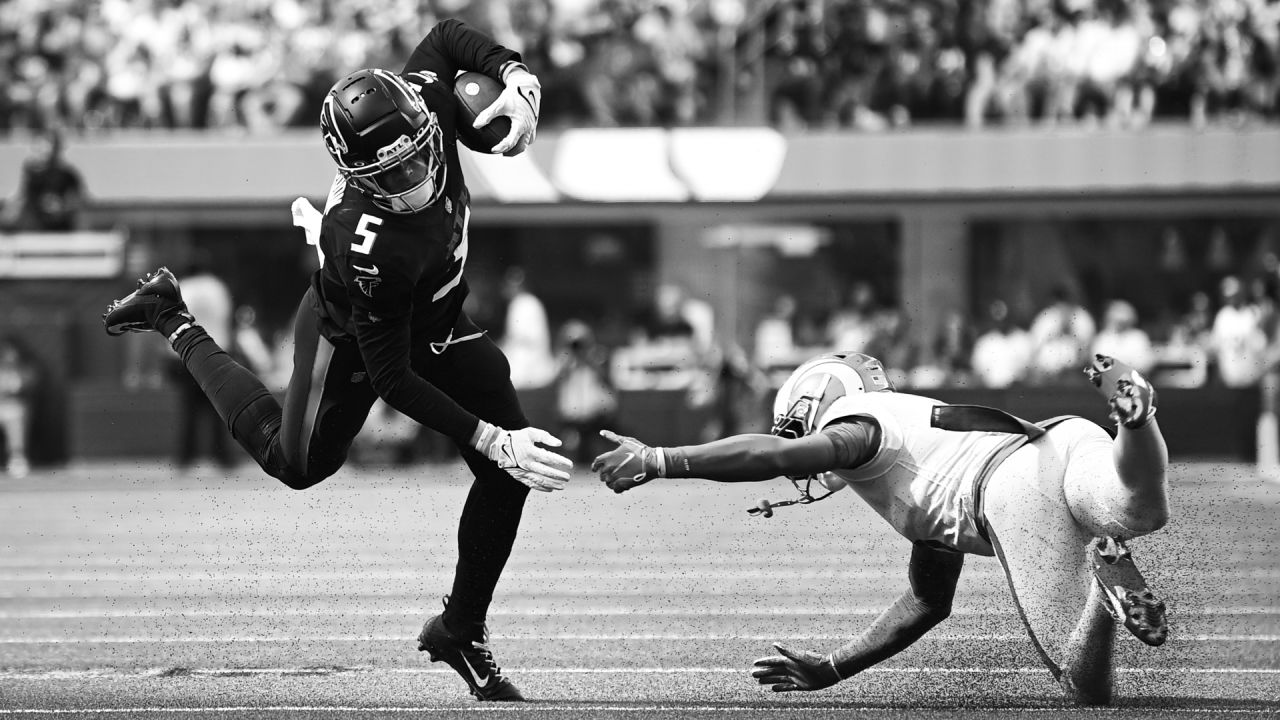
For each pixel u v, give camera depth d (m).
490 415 16.78
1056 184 60.34
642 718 14.83
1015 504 14.60
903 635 16.16
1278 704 15.29
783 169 60.97
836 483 16.02
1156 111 60.66
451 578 29.34
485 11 63.47
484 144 15.59
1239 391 56.81
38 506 46.62
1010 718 14.61
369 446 59.09
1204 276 66.12
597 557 33.22
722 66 63.66
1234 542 33.28
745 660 19.33
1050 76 61.12
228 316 58.06
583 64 63.12
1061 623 14.70
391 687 17.47
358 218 14.48
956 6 62.66
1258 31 60.22
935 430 15.20
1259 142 59.28
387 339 14.77
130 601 26.31
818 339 60.50
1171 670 17.47
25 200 61.47
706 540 37.09
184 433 57.69
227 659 19.80
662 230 68.94
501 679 16.59
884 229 66.62
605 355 58.28
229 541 37.03
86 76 64.44
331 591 27.50
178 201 61.78
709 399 58.75
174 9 65.00
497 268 71.19
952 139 60.69
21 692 17.05
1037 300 66.44
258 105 62.88
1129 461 13.48
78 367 61.62
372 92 13.90
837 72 62.22
